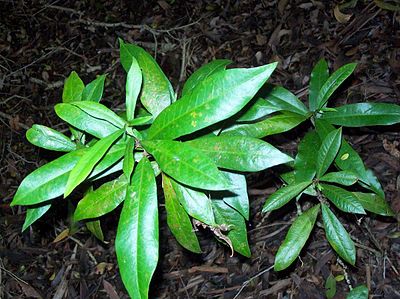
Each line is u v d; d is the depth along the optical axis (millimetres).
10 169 3105
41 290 2547
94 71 3559
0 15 4129
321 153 1334
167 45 3475
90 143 1208
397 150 2387
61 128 3254
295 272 2229
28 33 3971
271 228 2391
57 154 2670
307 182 1327
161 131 957
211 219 1030
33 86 3568
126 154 946
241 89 882
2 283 2580
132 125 990
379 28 2896
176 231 1169
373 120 1447
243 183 1157
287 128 1181
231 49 3266
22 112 3408
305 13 3203
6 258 2693
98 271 2562
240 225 1234
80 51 3730
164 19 3691
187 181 856
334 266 2178
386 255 2109
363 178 1363
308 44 3018
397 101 2529
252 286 2256
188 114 922
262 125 1177
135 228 932
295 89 2811
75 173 860
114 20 3840
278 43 3141
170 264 2445
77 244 2689
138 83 998
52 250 2699
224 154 999
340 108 1485
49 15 4055
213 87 897
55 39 3877
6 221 2838
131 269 915
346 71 1483
